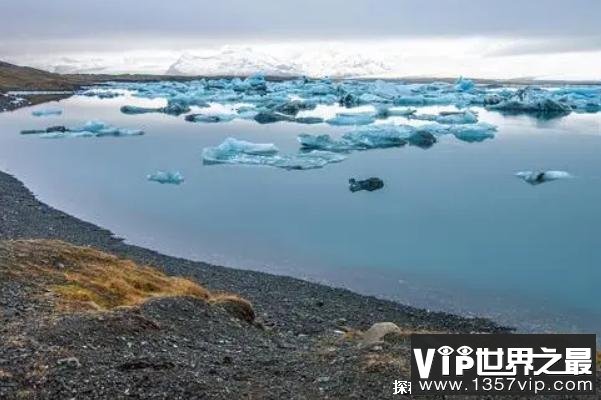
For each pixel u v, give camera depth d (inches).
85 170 2755.9
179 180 2549.2
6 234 1496.1
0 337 631.2
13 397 513.3
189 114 5531.5
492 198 2244.1
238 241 1663.4
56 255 1029.2
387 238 1711.4
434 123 4490.7
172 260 1437.0
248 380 606.9
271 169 2893.7
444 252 1573.6
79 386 542.6
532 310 1163.9
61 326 661.3
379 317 1088.2
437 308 1173.1
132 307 764.6
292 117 5044.3
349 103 6565.0
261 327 904.9
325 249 1593.3
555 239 1702.8
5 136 3890.3
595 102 6195.9
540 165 2940.5
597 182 2522.1
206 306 852.0
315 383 598.2
